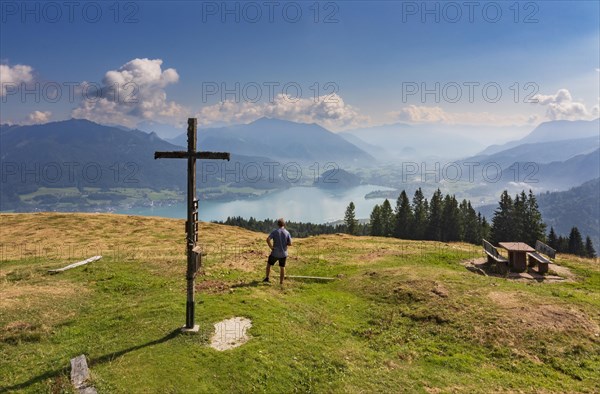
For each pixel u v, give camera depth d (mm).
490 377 9758
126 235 37156
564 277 19688
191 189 10469
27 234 36531
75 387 8086
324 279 18203
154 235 37312
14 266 22625
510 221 86750
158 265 20953
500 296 14344
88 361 9273
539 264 20250
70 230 38719
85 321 12547
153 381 8234
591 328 12070
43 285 17281
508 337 11633
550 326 12086
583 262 23969
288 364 9359
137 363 9008
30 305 14203
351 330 12602
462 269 21172
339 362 9766
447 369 10234
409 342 11781
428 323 12852
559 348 11109
